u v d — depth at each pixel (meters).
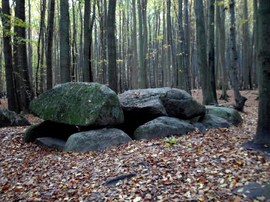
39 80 21.67
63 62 12.54
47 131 9.55
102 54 24.33
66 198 5.29
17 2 15.66
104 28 26.86
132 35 34.69
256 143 6.45
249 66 27.14
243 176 5.03
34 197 5.50
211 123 10.14
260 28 6.27
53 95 9.49
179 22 19.78
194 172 5.46
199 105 10.34
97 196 5.16
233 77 15.12
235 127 10.22
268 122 6.40
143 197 4.84
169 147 7.12
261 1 6.18
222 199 4.42
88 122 8.27
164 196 4.78
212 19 15.41
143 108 9.44
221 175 5.19
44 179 6.32
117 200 4.88
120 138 8.23
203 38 14.79
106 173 6.04
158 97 9.88
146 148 7.27
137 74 31.12
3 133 10.12
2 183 6.34
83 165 6.76
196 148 6.79
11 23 13.47
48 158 7.64
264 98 6.39
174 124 8.82
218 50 27.84
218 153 6.26
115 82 12.69
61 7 12.45
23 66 16.59
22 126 11.84
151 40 41.00
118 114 8.65
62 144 8.69
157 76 35.94
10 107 15.02
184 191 4.84
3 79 36.84
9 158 7.91
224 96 21.84
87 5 15.11
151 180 5.36
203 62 14.91
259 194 4.39
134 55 30.73
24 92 16.73
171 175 5.46
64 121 8.77
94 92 8.69
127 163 6.33
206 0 27.94
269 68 6.28
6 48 14.83
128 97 10.20
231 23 14.84
